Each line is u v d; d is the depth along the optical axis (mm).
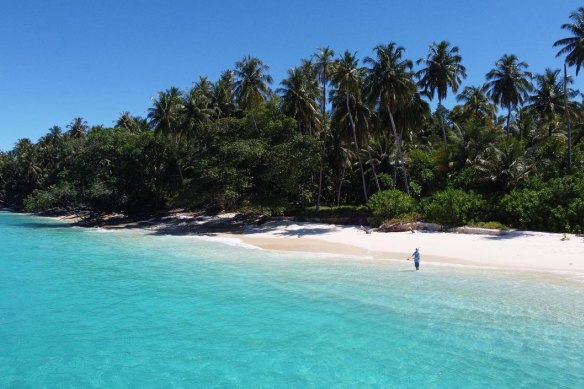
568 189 33812
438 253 30453
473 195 38469
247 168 52250
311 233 43219
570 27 43219
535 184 37125
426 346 14203
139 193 66375
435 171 49969
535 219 34188
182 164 68500
